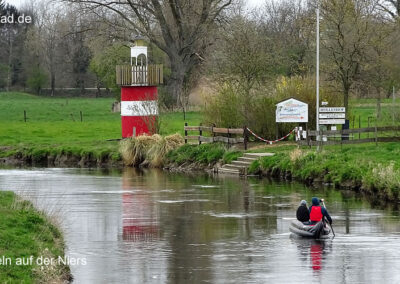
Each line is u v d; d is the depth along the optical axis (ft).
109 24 452.76
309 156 237.45
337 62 271.28
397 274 119.44
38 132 393.09
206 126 298.15
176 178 251.19
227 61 319.47
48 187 228.02
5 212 139.95
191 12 461.78
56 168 295.07
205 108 299.58
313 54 363.76
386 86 349.20
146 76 323.78
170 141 299.38
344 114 253.24
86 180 247.70
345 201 189.88
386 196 192.24
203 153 282.56
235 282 115.55
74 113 529.04
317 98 253.65
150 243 144.15
